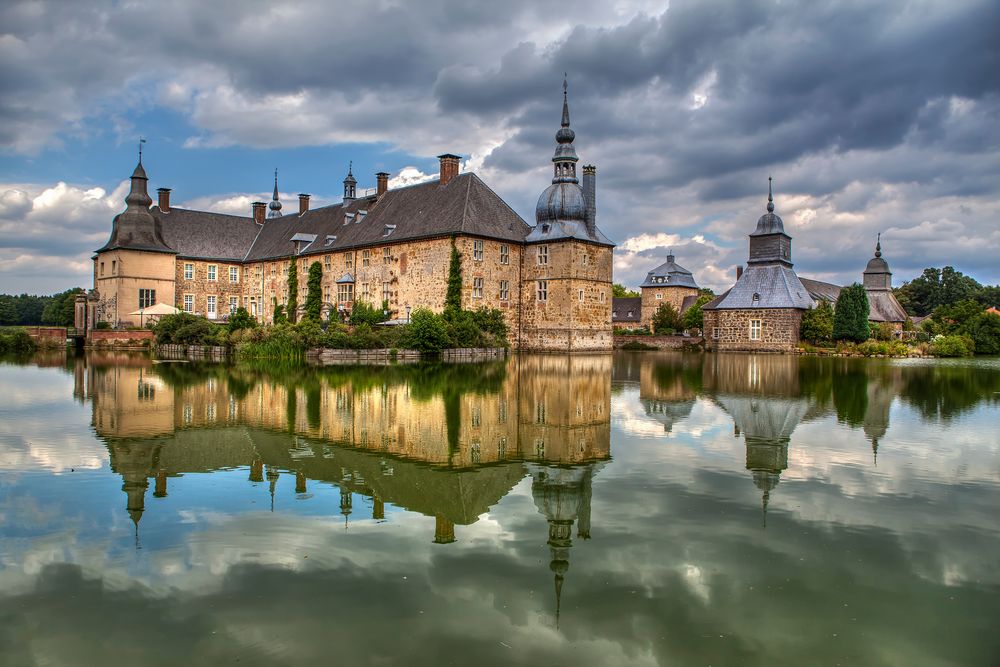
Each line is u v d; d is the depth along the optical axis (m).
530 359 43.69
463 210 52.44
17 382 26.88
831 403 21.66
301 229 68.94
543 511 9.96
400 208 58.94
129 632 6.50
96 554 8.34
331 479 11.70
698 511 9.94
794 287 62.28
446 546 8.61
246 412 18.73
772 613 6.86
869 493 10.87
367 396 22.45
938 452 13.88
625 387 26.33
